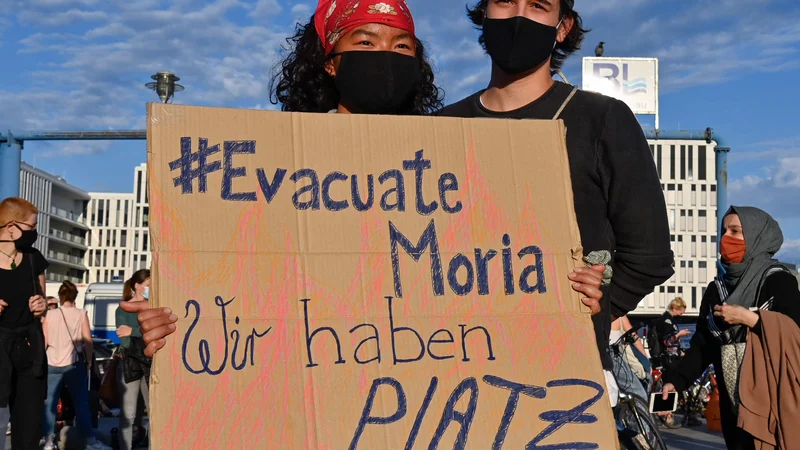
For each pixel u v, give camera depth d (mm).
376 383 2320
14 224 6098
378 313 2383
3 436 6004
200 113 2430
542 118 2828
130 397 8570
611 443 2373
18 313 6086
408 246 2457
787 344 4441
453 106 3162
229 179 2406
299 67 3393
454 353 2385
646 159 2740
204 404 2225
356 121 2537
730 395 4746
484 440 2320
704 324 5098
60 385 8891
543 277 2504
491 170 2566
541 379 2400
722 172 18031
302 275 2373
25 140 19938
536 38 2801
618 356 5664
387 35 3023
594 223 2742
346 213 2453
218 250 2342
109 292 26547
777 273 4707
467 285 2455
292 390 2275
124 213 121312
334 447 2252
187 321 2271
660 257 2707
